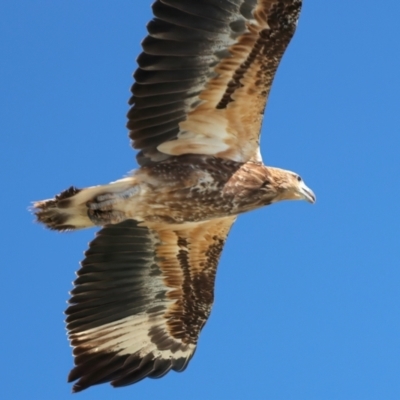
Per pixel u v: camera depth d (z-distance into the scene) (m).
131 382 17.28
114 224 17.22
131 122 15.80
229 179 16.41
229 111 16.03
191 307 17.83
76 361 17.09
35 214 15.62
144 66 15.33
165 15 15.16
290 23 15.28
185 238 17.50
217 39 15.33
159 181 16.06
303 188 17.03
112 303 17.41
